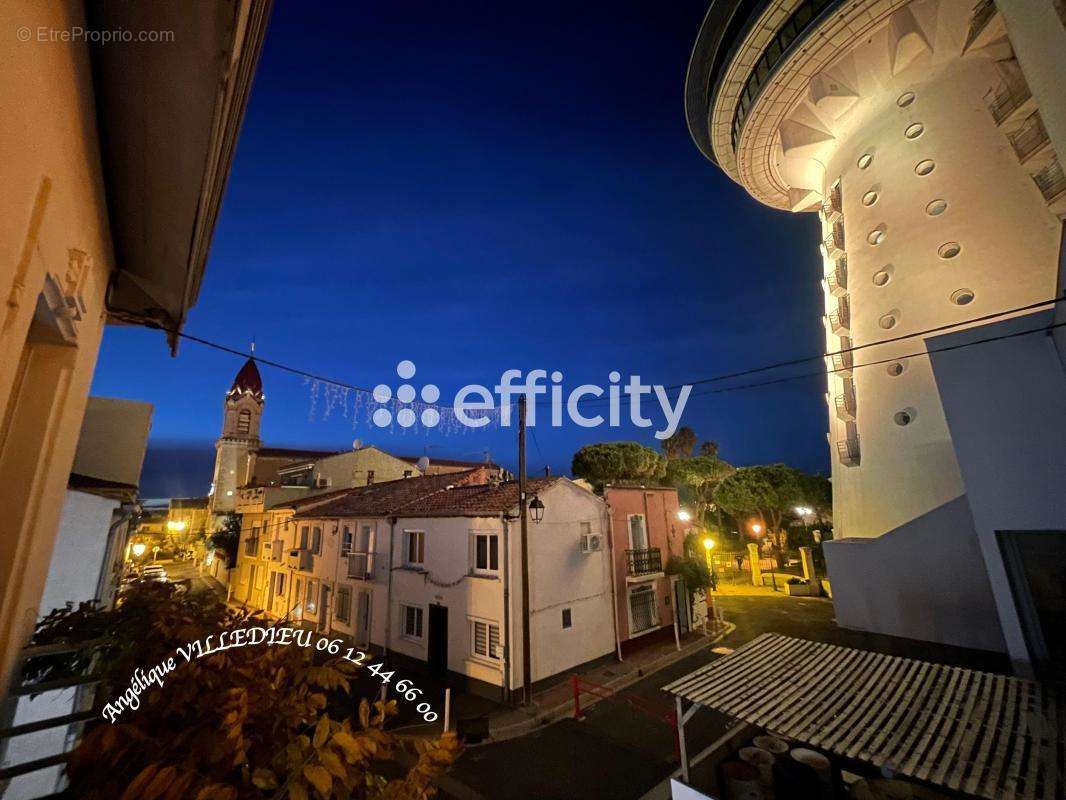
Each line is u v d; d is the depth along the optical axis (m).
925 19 18.30
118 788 1.86
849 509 19.14
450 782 9.13
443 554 15.39
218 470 40.44
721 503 35.03
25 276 1.71
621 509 17.95
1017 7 5.73
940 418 16.38
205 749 1.95
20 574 2.72
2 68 1.28
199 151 2.31
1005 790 4.66
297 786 1.85
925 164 19.09
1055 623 8.52
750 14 21.98
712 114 25.48
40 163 1.69
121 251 3.77
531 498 14.43
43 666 3.32
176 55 1.81
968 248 17.23
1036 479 9.04
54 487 3.10
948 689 6.67
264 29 1.90
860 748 5.47
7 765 4.25
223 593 30.56
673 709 12.12
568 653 14.36
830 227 23.62
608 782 9.05
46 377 2.88
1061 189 15.39
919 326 17.67
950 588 12.26
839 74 20.73
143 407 9.09
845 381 20.77
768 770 7.48
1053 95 5.16
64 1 1.61
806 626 19.81
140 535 30.50
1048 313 9.34
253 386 43.12
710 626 19.78
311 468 32.12
